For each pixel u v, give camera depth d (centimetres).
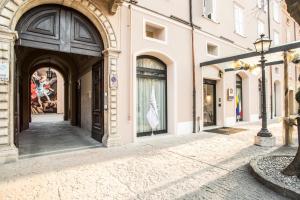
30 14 536
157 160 501
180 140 731
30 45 535
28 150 593
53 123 1364
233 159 508
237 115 1242
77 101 1230
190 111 893
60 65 1508
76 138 780
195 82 915
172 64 837
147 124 805
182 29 871
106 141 634
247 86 1267
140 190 342
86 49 632
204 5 997
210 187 353
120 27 665
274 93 1614
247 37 1259
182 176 401
